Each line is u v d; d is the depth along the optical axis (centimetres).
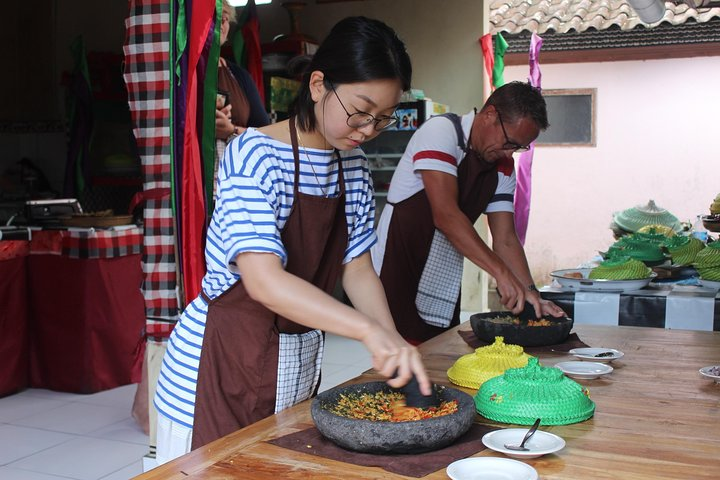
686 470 131
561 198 895
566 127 888
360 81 149
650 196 872
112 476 343
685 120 855
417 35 738
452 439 140
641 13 669
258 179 160
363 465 133
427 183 270
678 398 175
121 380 490
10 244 468
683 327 289
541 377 162
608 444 144
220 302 173
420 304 291
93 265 467
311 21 755
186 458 137
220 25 286
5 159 768
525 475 124
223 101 313
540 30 834
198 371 173
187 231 286
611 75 869
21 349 482
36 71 758
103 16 756
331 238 180
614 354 214
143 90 322
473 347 229
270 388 174
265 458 137
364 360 549
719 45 829
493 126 262
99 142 746
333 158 173
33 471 348
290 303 149
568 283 317
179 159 288
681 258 364
